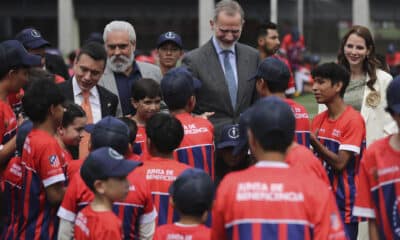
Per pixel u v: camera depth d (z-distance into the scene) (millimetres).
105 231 5512
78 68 7660
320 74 7324
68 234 5980
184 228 5449
